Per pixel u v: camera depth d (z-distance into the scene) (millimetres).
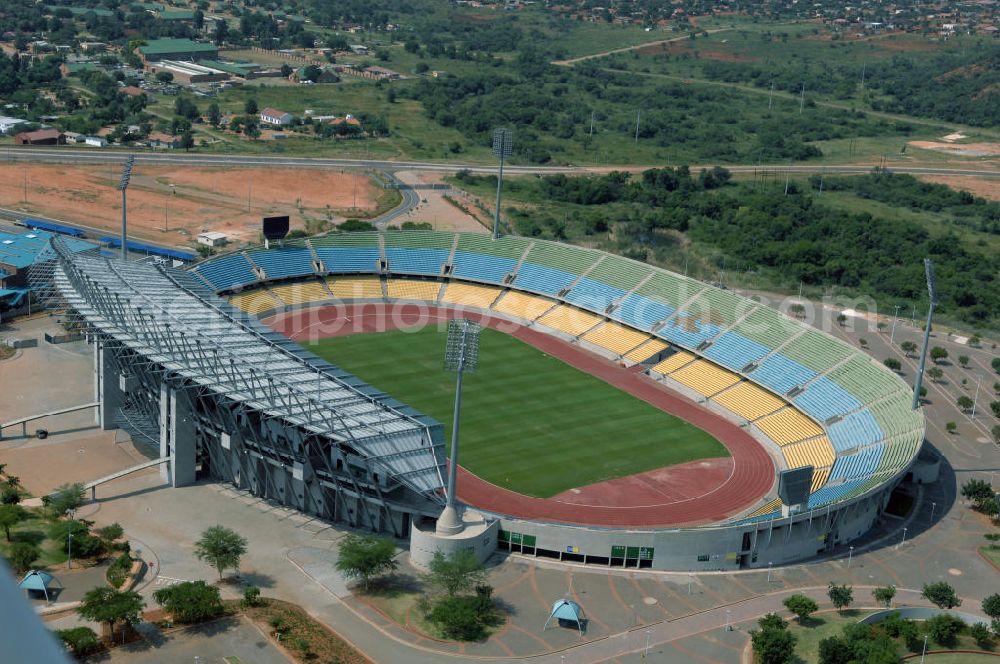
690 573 130750
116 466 152125
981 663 111438
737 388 194125
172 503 141750
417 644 111438
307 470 136250
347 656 107500
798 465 165500
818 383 186125
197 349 147750
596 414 185000
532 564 131125
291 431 136250
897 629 115750
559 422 180500
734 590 126875
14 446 156625
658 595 124750
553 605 120938
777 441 176125
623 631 116375
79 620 110062
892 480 140250
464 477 156625
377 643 111125
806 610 116938
